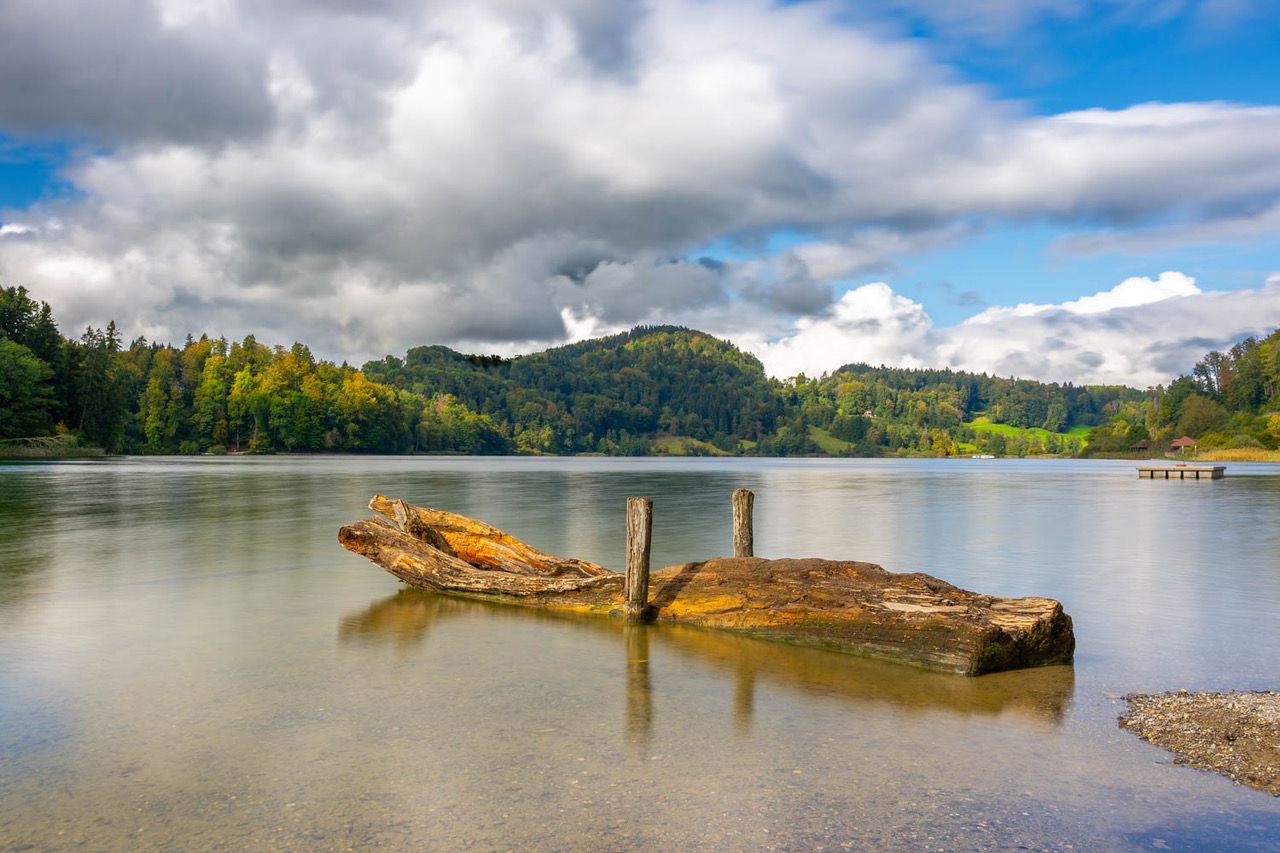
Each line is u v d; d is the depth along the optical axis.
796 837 5.42
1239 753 6.98
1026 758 6.93
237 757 6.76
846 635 10.54
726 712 8.09
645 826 5.56
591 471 97.25
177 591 14.92
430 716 7.88
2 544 21.72
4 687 8.75
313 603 13.88
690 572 12.81
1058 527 29.39
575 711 8.07
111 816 5.65
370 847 5.22
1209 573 18.25
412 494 46.44
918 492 55.09
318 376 179.75
